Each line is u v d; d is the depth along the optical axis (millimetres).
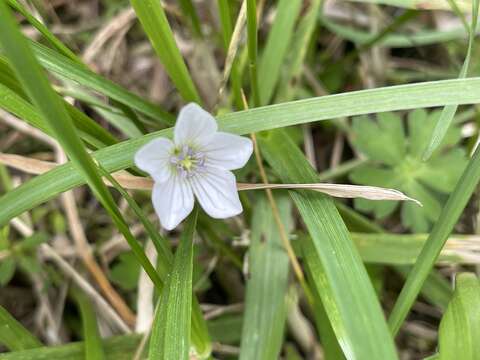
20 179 104
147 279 84
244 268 84
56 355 74
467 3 89
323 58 114
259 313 79
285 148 78
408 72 113
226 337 89
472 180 65
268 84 91
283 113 68
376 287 86
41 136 103
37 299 98
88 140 72
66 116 52
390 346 56
